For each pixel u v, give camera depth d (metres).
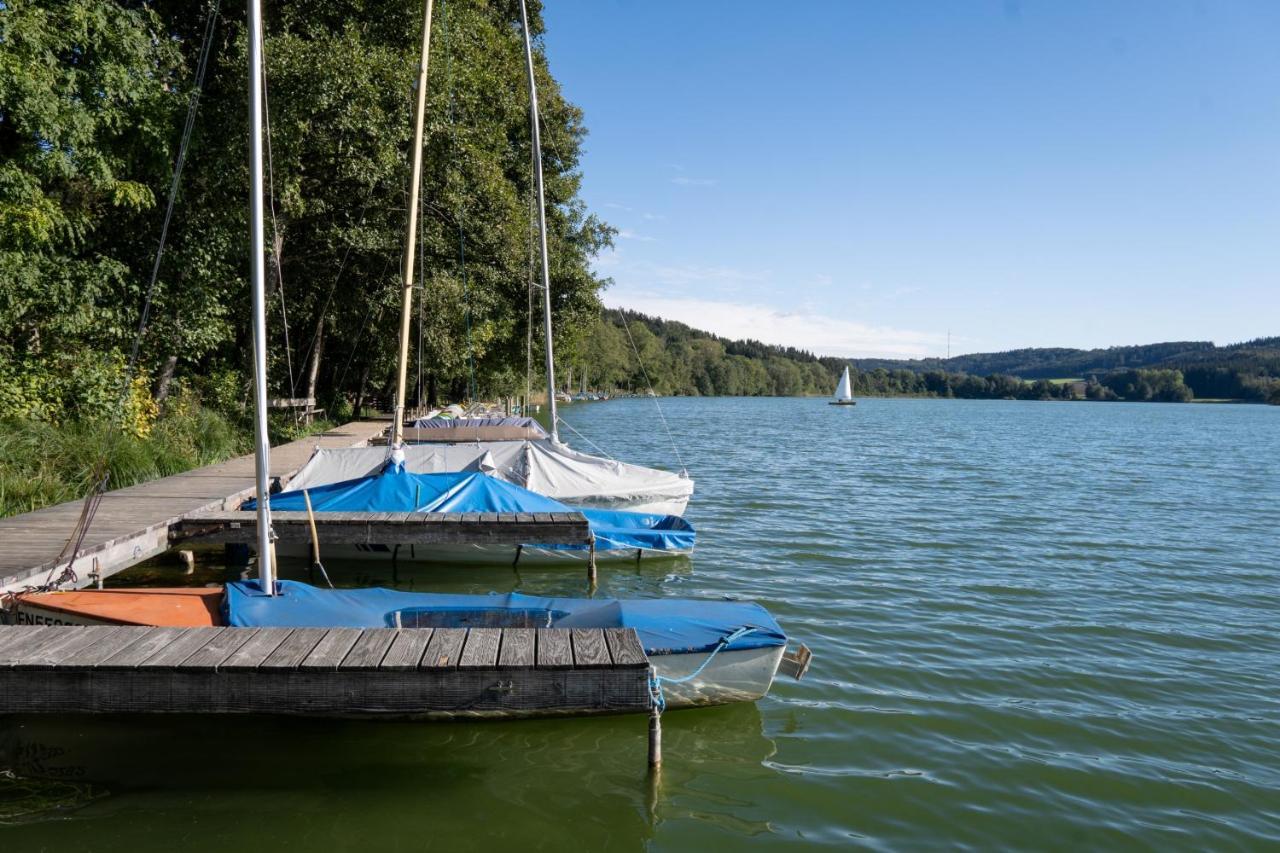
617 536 12.70
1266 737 7.18
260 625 6.94
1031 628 10.14
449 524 11.88
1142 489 25.12
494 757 6.43
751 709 7.45
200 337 19.83
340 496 12.76
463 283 26.97
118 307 17.94
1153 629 10.23
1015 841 5.48
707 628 7.36
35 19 14.27
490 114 27.52
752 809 5.78
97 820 5.49
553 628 7.23
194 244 19.08
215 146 18.81
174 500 12.55
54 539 9.70
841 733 7.02
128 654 6.03
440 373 33.78
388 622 7.29
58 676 5.79
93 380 16.69
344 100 19.55
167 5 20.00
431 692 5.96
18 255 14.67
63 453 14.30
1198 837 5.59
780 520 17.84
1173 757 6.75
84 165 15.68
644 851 5.23
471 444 15.77
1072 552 15.00
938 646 9.34
